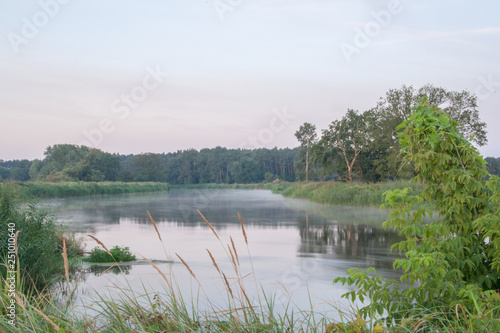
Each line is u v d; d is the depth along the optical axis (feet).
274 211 93.66
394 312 11.95
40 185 144.25
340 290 25.00
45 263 29.19
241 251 41.37
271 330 9.87
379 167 162.20
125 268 32.68
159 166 315.78
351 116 171.01
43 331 9.17
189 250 42.19
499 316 10.14
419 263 11.35
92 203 125.39
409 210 13.32
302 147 238.48
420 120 13.19
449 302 11.43
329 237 51.42
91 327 9.66
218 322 10.27
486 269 12.89
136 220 74.23
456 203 12.91
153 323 10.13
